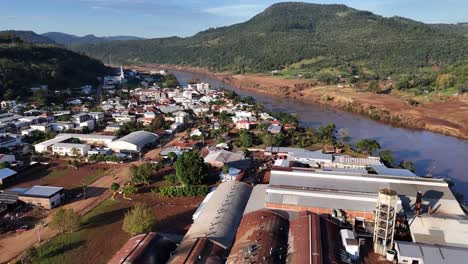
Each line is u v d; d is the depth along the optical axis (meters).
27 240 71.62
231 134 155.25
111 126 163.00
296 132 155.12
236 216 73.56
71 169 112.31
